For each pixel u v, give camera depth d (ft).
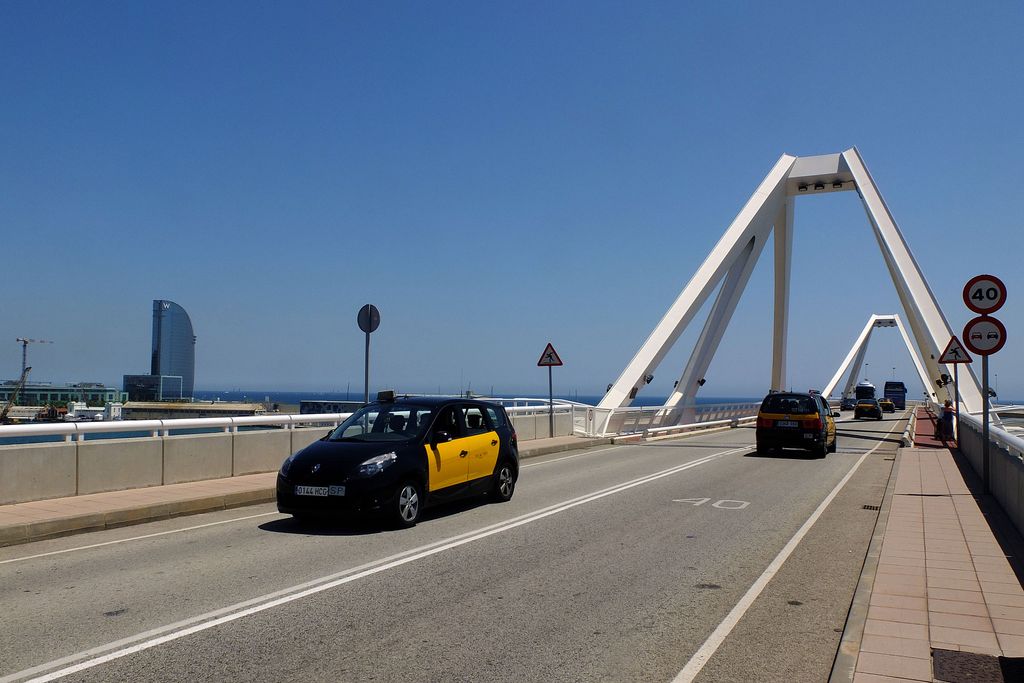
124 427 38.06
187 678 15.07
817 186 123.75
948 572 23.58
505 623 18.88
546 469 56.13
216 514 35.45
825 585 23.07
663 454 69.67
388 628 18.38
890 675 15.07
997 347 40.27
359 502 30.04
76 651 16.63
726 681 15.33
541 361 79.10
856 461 63.62
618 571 24.50
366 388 50.72
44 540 29.25
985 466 40.86
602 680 15.26
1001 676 15.02
